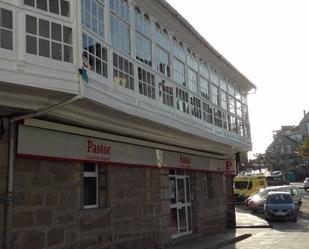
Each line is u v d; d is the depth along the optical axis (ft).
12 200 29.68
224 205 72.33
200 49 57.31
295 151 291.38
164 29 48.34
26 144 31.07
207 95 59.57
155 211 48.75
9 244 29.22
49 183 33.24
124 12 39.60
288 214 92.53
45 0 27.96
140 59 42.24
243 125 73.82
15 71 25.82
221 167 70.85
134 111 38.19
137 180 45.78
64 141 34.71
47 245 32.45
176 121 47.21
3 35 25.68
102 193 40.78
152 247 47.37
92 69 32.50
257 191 135.54
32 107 28.99
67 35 28.86
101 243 38.70
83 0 32.45
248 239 62.03
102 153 39.42
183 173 59.93
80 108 33.06
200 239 58.34
